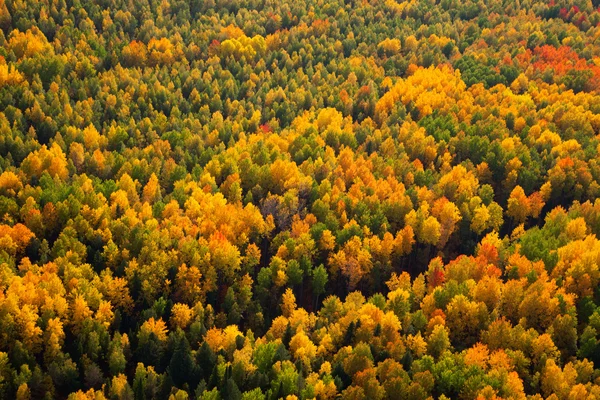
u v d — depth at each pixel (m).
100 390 105.44
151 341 111.38
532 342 108.44
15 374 103.50
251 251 136.38
